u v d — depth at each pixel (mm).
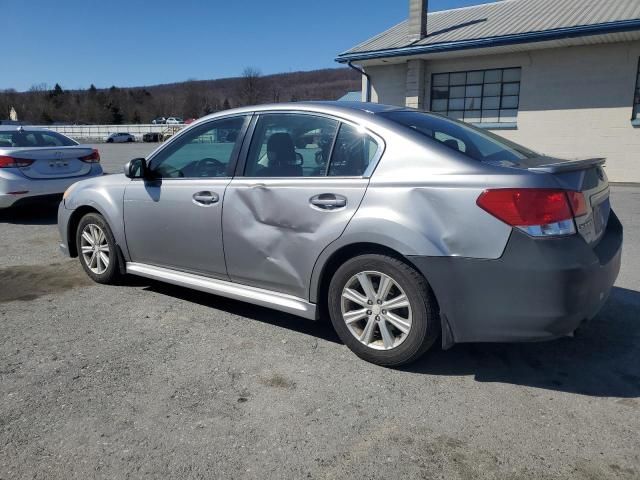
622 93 12875
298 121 3703
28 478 2338
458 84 15375
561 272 2801
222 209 3883
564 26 12555
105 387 3104
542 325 2879
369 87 17016
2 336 3832
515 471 2381
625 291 4742
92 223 4973
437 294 3045
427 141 3213
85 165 8688
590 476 2342
